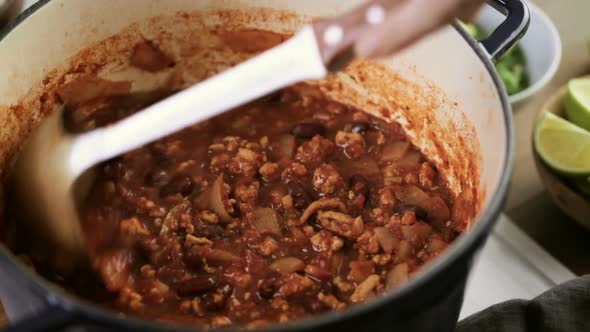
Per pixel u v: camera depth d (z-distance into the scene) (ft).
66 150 1.84
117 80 2.21
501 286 2.17
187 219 1.97
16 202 1.89
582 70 2.74
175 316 1.83
